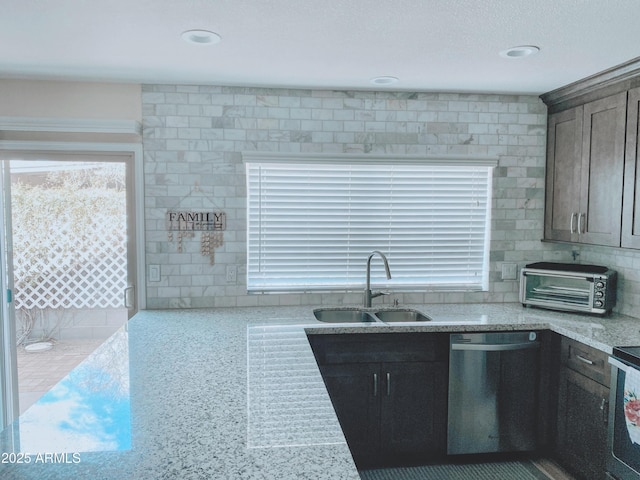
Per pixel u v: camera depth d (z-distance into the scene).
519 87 2.99
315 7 1.79
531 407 2.71
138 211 2.98
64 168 2.96
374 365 2.60
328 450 1.21
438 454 2.71
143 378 1.77
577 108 2.91
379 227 3.24
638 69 2.38
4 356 2.93
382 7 1.79
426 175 3.24
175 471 1.11
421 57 2.38
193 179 3.01
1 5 1.76
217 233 3.06
